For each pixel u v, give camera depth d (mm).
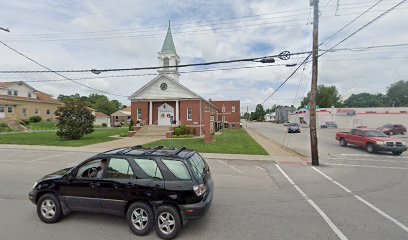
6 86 38594
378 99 96812
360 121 47969
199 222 4859
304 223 4828
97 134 29750
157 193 4281
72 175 4781
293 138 26375
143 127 27781
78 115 22250
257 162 12195
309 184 8016
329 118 50000
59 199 4777
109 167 4691
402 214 5355
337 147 18734
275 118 113375
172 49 32688
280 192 7043
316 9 11297
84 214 5168
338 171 10211
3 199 6125
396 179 8812
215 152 15062
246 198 6453
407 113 45719
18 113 39438
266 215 5246
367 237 4254
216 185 7828
